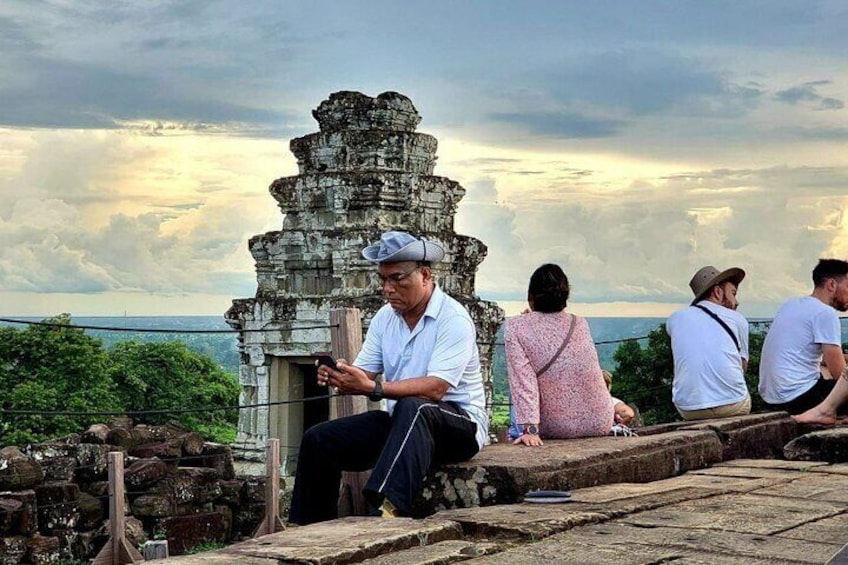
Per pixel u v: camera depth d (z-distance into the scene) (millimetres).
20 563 17500
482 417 8297
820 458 9750
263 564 5293
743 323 11594
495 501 7590
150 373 53938
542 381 9188
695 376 11328
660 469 8859
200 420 56406
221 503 21812
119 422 22719
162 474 20547
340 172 29312
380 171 29172
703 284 11969
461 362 8109
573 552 5703
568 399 9180
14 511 17578
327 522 6461
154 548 10656
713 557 5547
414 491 7426
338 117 30062
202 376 57031
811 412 11086
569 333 9242
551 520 6363
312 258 29016
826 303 12156
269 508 17000
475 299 29516
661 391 32719
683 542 5910
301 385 30000
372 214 29125
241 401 29859
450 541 6023
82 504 19109
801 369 11797
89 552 18844
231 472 22828
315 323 28281
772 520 6516
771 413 11172
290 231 29422
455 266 29750
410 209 29453
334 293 28500
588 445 8664
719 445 9703
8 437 39719
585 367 9219
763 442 10578
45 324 10953
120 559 15312
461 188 30812
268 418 29203
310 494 8117
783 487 7871
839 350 11625
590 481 8047
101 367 45062
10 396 41094
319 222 29688
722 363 11273
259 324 29203
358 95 29906
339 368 7695
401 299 8227
